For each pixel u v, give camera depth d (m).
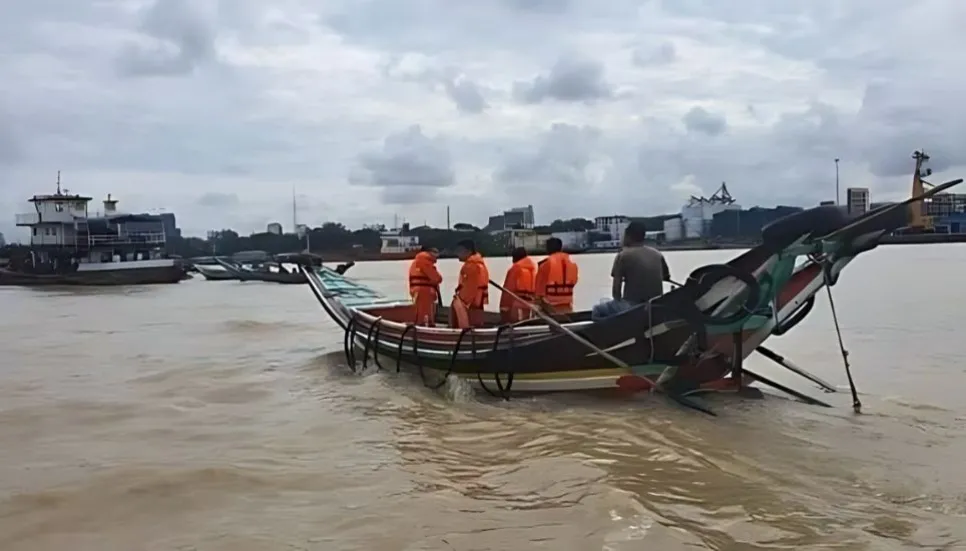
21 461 7.46
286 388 11.44
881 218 8.35
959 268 50.72
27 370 13.65
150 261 55.94
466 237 11.89
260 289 49.28
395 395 10.33
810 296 9.13
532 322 10.15
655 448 7.26
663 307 9.00
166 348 17.02
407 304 15.12
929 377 11.56
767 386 10.70
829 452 7.20
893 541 5.11
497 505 5.92
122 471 7.04
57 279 53.44
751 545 5.04
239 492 6.41
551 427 8.23
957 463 6.88
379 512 5.84
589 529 5.30
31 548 5.31
